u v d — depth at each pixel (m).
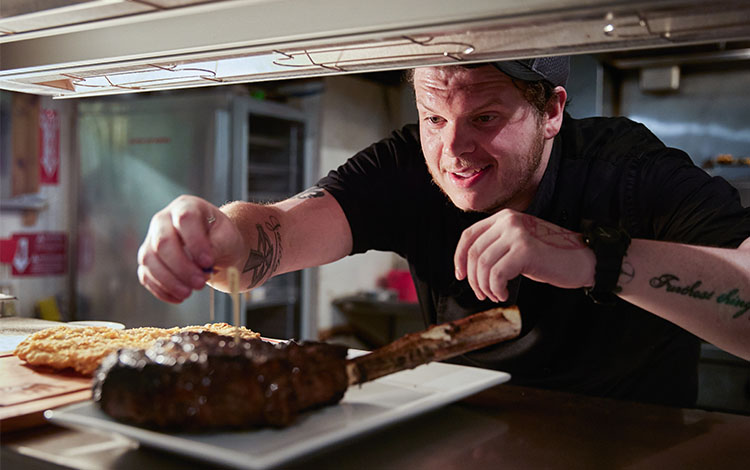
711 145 3.64
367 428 0.83
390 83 4.76
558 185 1.55
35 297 3.62
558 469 0.82
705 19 0.83
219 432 0.84
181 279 1.05
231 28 1.04
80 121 3.69
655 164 1.47
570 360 1.57
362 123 4.68
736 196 1.35
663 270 1.08
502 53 1.00
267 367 0.86
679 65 3.63
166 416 0.82
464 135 1.32
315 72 1.20
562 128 1.66
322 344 1.00
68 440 0.90
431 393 1.04
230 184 3.36
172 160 3.41
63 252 3.76
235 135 3.33
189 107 3.36
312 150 4.23
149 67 1.24
